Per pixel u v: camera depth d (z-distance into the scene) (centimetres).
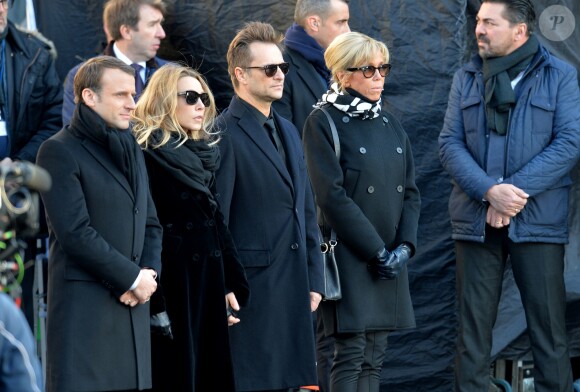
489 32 1909
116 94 1402
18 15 2111
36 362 827
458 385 1959
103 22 2111
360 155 1669
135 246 1410
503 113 1914
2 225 844
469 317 1953
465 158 1923
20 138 1880
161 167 1484
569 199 2069
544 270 1919
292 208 1617
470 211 1930
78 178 1380
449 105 1977
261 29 1630
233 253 1527
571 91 1920
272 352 1576
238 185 1591
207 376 1476
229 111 1630
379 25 2050
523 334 2089
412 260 2059
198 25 2073
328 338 1898
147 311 1421
